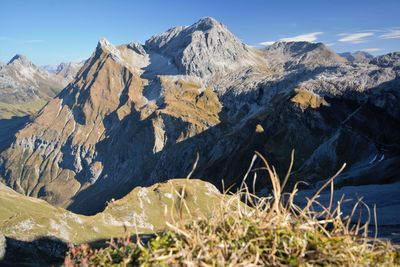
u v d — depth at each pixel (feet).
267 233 13.84
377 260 13.53
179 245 13.30
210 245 13.29
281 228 13.88
